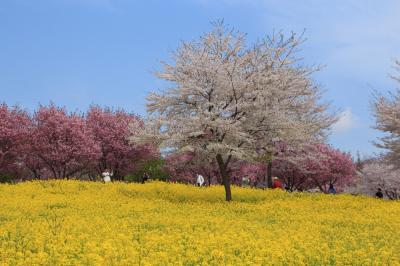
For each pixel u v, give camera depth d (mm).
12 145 47625
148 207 22125
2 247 12016
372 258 11680
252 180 57250
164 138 26312
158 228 15812
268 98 27562
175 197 27922
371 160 66812
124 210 20750
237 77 26359
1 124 47469
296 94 32562
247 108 26906
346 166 54656
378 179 58812
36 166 50344
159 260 10594
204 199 27547
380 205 25891
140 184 34094
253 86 26844
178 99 27109
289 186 51688
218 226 15961
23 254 11188
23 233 14094
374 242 14336
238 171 54625
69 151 47031
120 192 29094
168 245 12359
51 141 47938
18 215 18438
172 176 53188
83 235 13414
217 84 26547
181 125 26125
